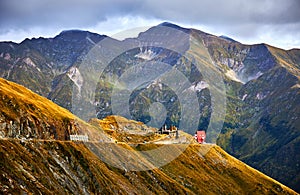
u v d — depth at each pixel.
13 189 173.62
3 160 189.12
